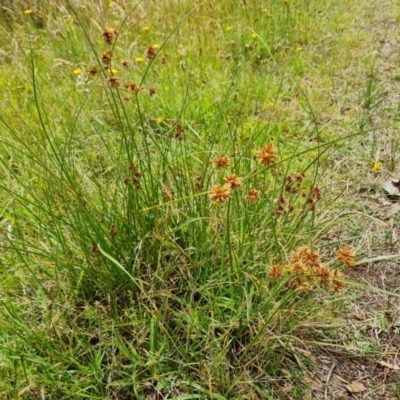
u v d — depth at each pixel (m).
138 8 3.92
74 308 1.58
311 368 1.51
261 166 1.80
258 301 1.61
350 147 2.55
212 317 1.51
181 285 1.66
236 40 3.58
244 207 1.67
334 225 1.99
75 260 1.68
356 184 2.30
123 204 1.72
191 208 1.76
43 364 1.40
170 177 1.94
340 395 1.45
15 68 3.16
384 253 1.94
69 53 3.38
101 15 3.81
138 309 1.59
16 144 2.38
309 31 3.98
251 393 1.38
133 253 1.67
